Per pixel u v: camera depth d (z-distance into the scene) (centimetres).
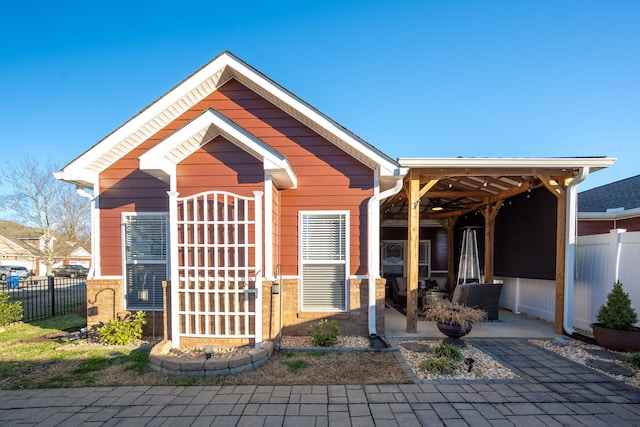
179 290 514
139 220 639
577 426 319
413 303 650
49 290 1116
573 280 653
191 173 538
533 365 473
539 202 761
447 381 417
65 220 3303
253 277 514
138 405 360
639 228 911
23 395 385
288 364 468
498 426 318
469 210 1083
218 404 360
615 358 505
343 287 623
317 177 628
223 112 638
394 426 318
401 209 1205
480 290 739
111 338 554
